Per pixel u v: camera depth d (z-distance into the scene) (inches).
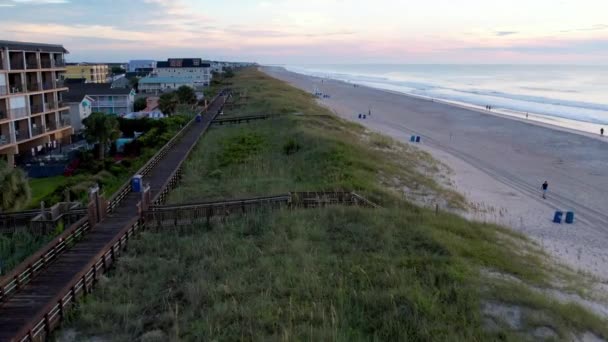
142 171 1046.4
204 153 1393.9
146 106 2962.6
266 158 1323.8
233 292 548.1
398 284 556.1
